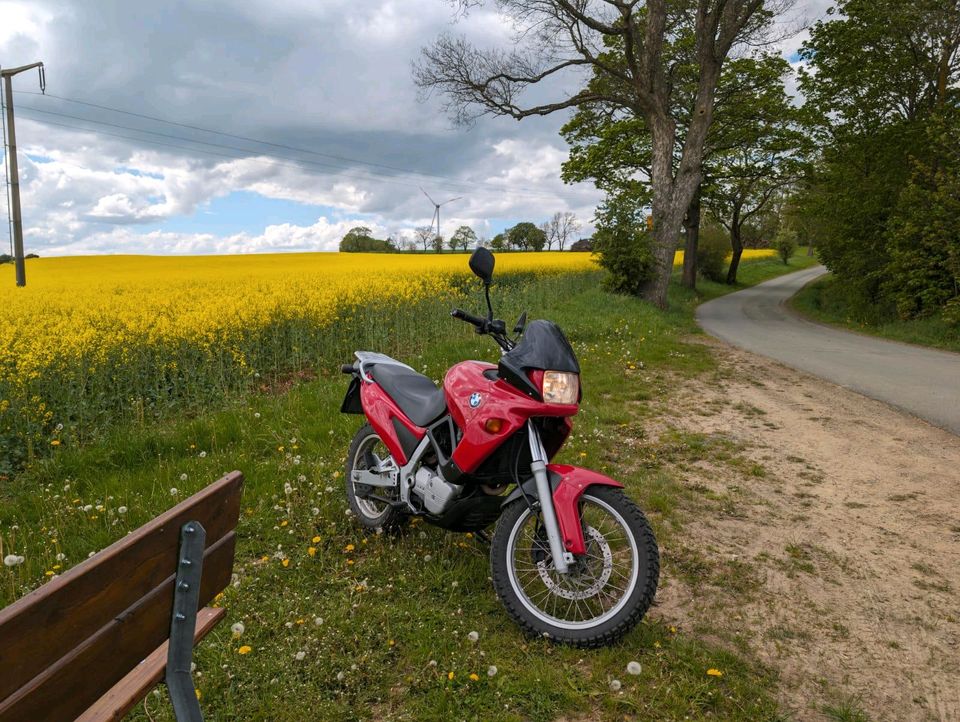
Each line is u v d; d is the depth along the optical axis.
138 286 19.80
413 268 26.58
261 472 4.78
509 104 22.55
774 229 68.88
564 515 2.81
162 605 1.60
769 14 21.70
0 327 9.31
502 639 2.90
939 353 13.95
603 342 12.22
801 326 21.28
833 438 6.47
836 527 4.34
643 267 22.66
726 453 5.86
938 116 18.84
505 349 3.33
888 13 22.41
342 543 3.72
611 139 31.78
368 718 2.41
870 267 23.39
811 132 27.83
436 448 3.40
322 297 11.91
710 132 32.22
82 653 1.33
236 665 2.64
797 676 2.77
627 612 2.76
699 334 16.42
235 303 11.36
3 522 4.21
